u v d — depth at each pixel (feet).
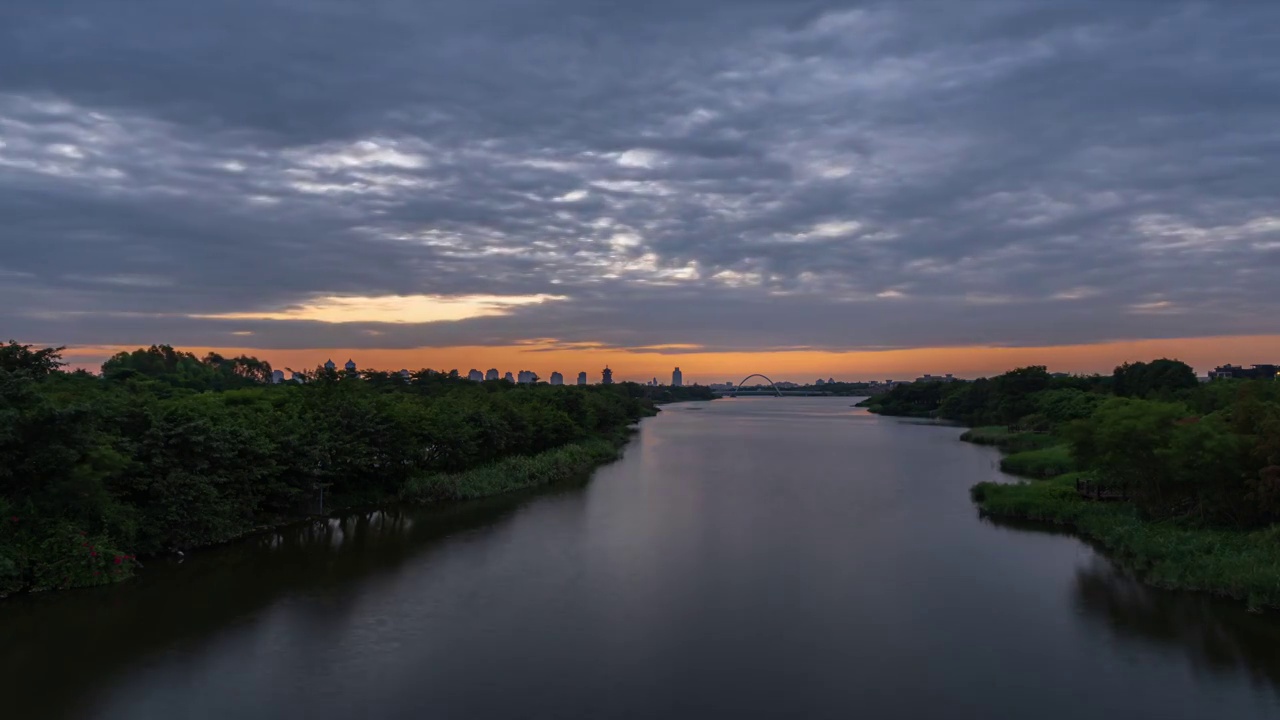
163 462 113.19
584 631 84.84
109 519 102.83
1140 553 109.91
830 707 67.00
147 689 69.67
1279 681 72.02
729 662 76.64
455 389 284.00
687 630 85.30
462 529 135.74
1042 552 120.16
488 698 68.33
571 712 65.67
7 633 82.43
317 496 147.95
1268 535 104.83
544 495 175.01
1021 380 400.67
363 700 67.72
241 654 77.66
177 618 87.76
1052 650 79.77
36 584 94.63
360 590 98.84
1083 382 404.16
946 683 71.97
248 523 129.90
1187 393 279.49
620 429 367.66
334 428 153.48
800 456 269.85
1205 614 89.92
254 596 96.07
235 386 259.60
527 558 115.44
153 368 247.50
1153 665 75.87
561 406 280.51
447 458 179.32
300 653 78.02
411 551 119.24
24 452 93.04
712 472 221.87
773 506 161.68
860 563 113.50
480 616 89.45
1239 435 118.32
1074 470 200.03
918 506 162.20
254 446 126.72
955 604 94.58
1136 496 137.49
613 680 72.13
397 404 179.52
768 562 113.80
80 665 74.79
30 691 69.15
